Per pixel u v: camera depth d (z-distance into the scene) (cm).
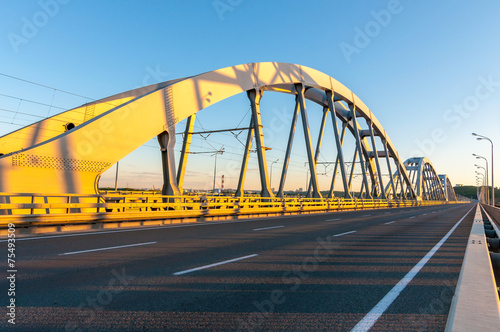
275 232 1219
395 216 2558
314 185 3038
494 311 307
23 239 902
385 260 715
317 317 370
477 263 545
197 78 2048
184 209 1731
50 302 401
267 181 2473
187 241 941
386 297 450
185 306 398
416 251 848
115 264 619
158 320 351
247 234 1141
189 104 1959
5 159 1246
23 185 1285
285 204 2480
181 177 2211
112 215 1275
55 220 1090
